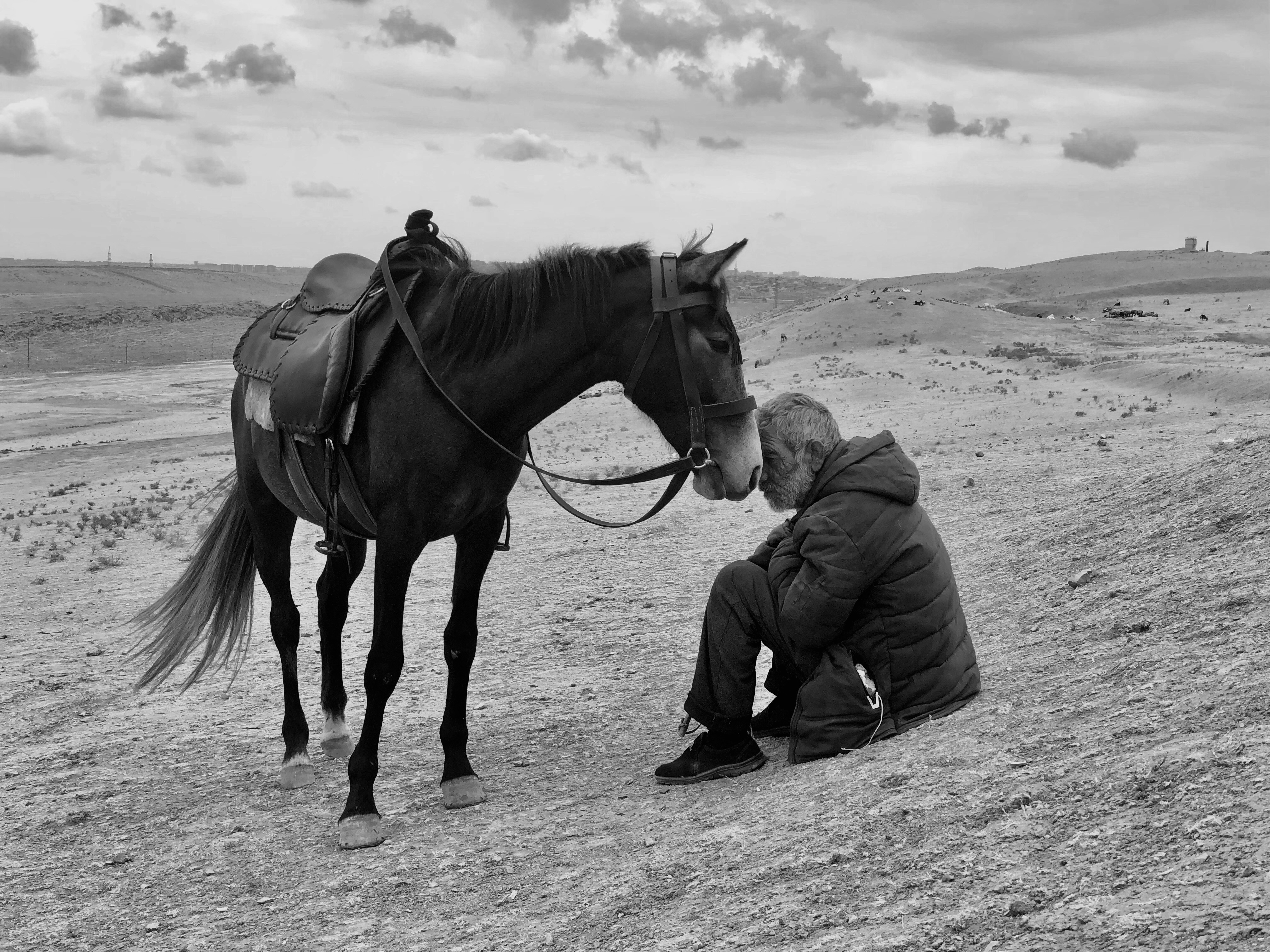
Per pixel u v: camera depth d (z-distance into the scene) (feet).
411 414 14.87
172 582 42.83
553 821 14.94
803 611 14.12
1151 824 9.57
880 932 9.21
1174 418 77.05
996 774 11.80
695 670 20.36
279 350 18.19
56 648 31.99
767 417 14.67
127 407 286.05
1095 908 8.47
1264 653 12.91
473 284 14.85
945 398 115.55
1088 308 464.65
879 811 11.67
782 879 10.91
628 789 15.89
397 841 15.21
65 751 21.50
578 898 12.05
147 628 33.45
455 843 14.73
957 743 13.07
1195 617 15.87
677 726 19.02
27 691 26.63
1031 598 21.53
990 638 19.45
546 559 38.34
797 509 14.99
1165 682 13.09
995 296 619.26
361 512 16.21
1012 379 136.46
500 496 15.56
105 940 13.30
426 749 19.51
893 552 14.16
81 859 16.03
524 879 13.09
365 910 13.07
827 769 13.85
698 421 14.10
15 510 88.28
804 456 14.48
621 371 14.67
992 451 59.52
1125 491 28.19
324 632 19.54
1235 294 518.78
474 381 14.70
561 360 14.65
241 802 17.92
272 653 28.71
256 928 13.05
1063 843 9.87
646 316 14.38
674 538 39.83
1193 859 8.73
